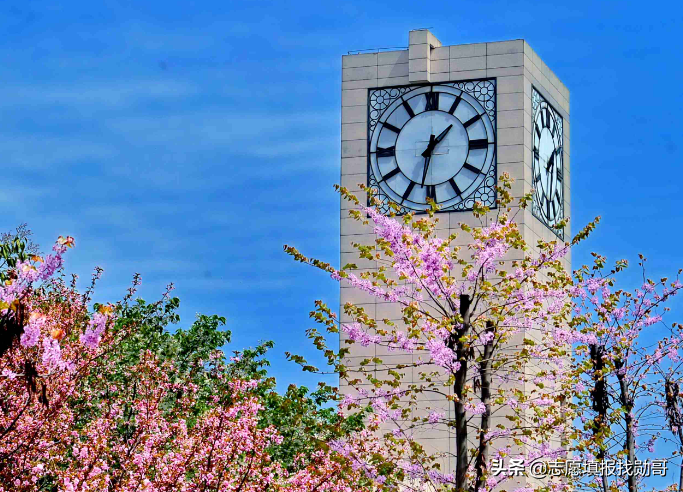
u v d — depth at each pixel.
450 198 54.41
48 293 32.25
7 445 24.31
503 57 55.28
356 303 53.22
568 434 31.14
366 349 51.78
